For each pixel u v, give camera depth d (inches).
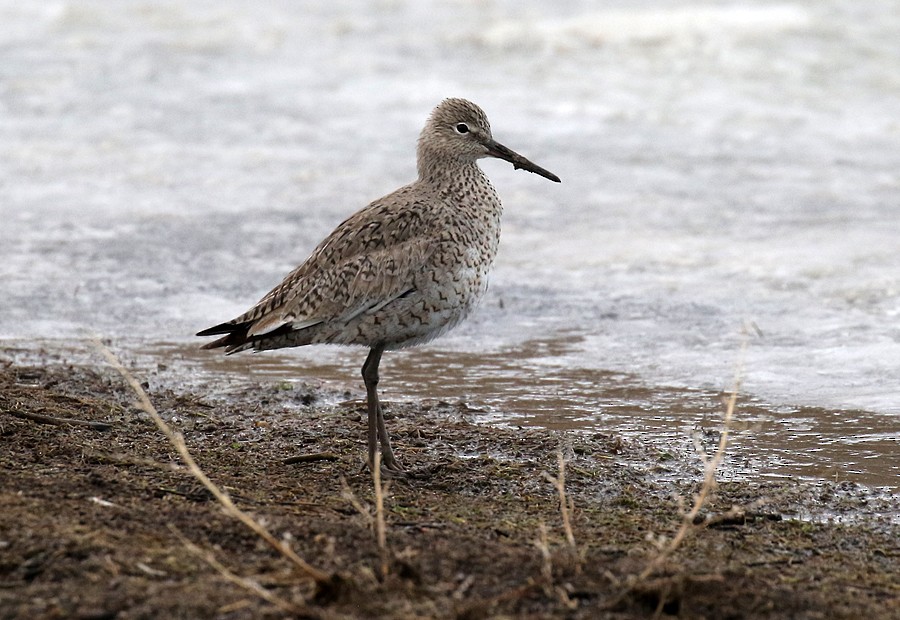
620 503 390.6
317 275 411.8
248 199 773.9
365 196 772.6
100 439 429.7
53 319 600.4
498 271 658.2
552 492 398.6
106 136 898.1
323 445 438.9
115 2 1264.8
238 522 331.0
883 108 892.0
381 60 1043.3
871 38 1021.2
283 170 823.1
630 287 629.6
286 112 938.7
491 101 928.3
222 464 411.5
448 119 446.3
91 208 762.2
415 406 490.3
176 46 1107.3
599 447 443.2
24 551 303.6
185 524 329.1
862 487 407.2
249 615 279.0
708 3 1140.5
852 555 351.9
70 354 553.3
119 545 311.3
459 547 322.0
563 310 606.9
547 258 673.6
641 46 1034.7
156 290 639.8
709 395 500.7
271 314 411.8
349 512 360.8
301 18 1182.9
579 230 713.0
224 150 864.3
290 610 279.9
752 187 764.6
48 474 375.2
